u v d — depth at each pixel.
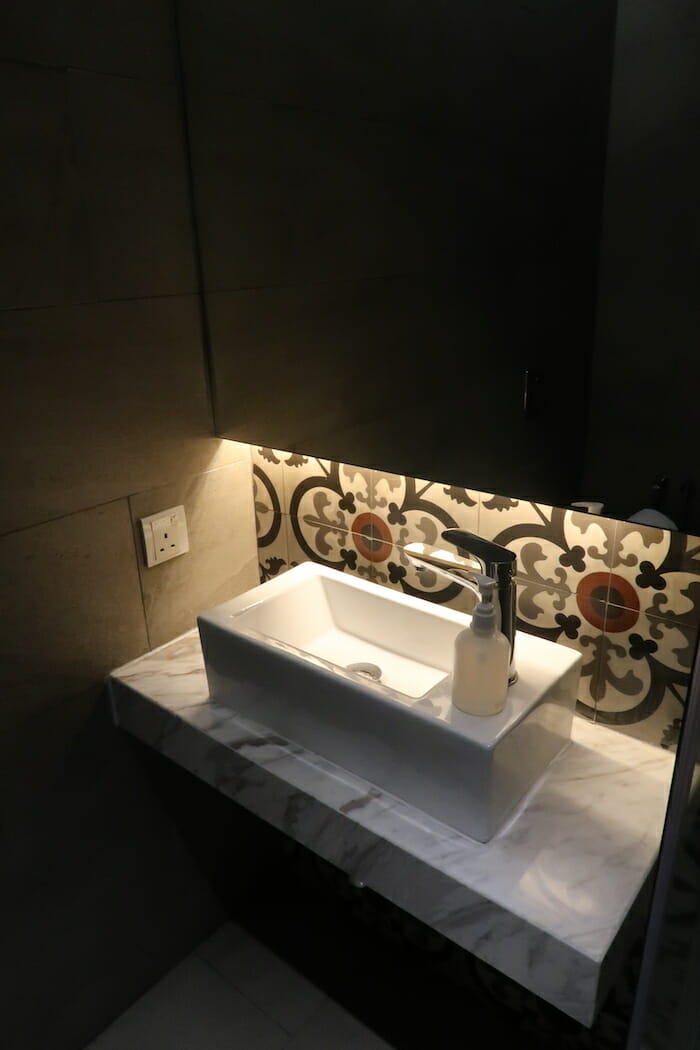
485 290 1.06
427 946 1.75
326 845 1.16
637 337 0.95
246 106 1.25
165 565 1.52
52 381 1.24
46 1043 1.55
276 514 1.65
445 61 1.01
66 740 1.42
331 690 1.13
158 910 1.72
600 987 0.92
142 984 1.72
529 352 1.04
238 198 1.32
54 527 1.30
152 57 1.26
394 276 1.16
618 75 0.88
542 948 0.94
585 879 0.99
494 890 0.98
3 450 1.20
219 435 1.54
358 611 1.44
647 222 0.90
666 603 1.15
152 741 1.42
